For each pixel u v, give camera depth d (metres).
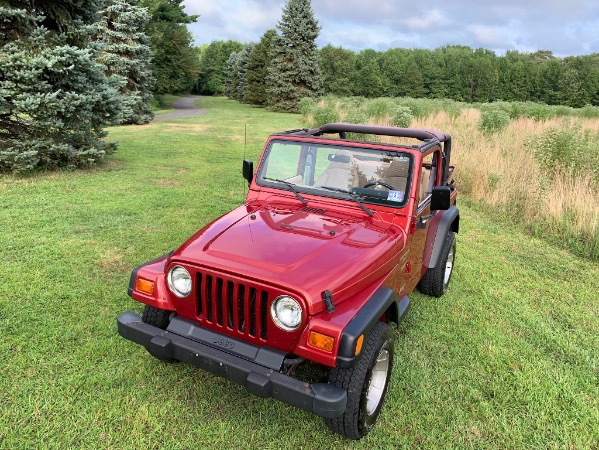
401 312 3.42
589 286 5.96
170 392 3.41
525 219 8.73
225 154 14.78
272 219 3.54
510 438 3.20
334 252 3.06
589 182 9.20
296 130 4.52
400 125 19.02
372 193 3.73
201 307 3.00
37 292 4.78
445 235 4.68
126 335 3.15
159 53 36.12
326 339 2.59
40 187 9.05
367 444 3.06
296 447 3.00
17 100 9.19
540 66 75.56
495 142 13.58
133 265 5.64
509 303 5.30
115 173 10.88
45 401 3.22
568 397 3.64
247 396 3.43
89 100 9.98
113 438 2.95
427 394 3.58
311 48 40.25
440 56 83.19
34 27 9.89
